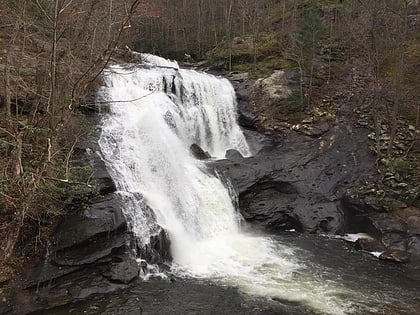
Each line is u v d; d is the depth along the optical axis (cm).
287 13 4012
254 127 2558
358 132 2336
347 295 1288
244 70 3127
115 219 1377
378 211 1869
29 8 1459
